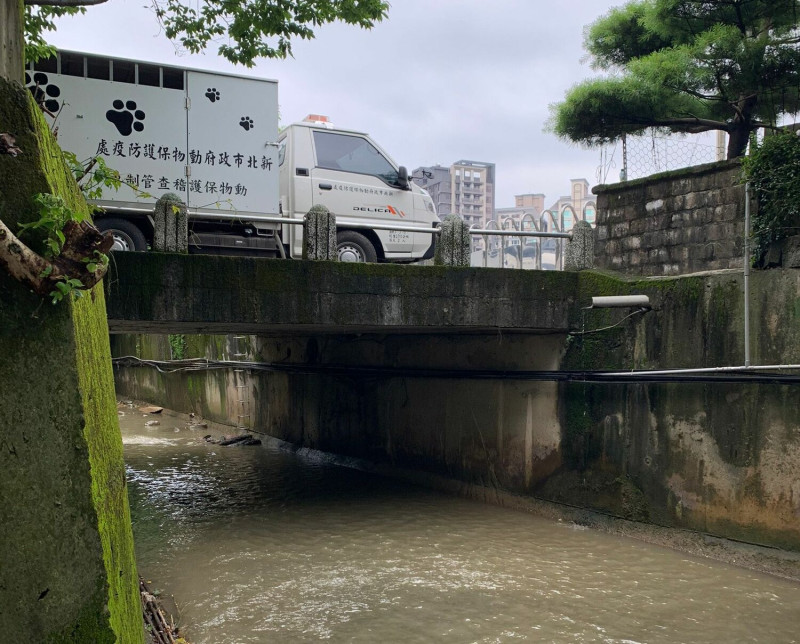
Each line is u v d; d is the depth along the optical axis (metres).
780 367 6.82
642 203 10.02
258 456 14.75
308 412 14.82
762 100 10.28
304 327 9.52
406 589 7.11
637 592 6.91
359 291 8.10
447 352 11.44
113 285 6.88
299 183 10.22
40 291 2.80
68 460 2.87
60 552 2.82
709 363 7.83
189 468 13.45
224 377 18.45
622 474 8.66
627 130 11.42
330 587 7.21
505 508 10.16
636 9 11.23
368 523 9.54
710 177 9.04
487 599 6.83
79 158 8.30
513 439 10.17
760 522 7.22
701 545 7.73
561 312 9.34
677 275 9.13
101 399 3.53
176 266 7.19
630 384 8.59
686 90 10.30
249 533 9.14
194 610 6.65
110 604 2.94
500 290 8.94
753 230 7.50
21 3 3.28
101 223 8.30
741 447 7.40
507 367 10.38
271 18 7.80
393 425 12.54
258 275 7.58
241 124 9.14
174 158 8.77
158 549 8.50
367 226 8.62
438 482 11.41
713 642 5.89
